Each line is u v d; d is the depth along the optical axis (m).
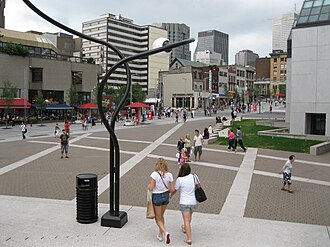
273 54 151.50
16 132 38.38
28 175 15.74
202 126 42.66
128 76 9.18
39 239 7.90
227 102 111.81
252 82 134.38
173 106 104.12
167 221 9.19
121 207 10.53
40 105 51.31
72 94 57.53
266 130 34.81
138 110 48.47
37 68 57.88
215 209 10.53
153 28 132.50
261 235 8.27
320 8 30.11
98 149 24.50
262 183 14.30
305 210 10.57
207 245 7.62
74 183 14.03
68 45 100.25
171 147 25.34
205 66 112.56
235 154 22.11
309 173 16.59
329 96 28.77
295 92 30.30
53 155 21.75
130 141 28.61
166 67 139.00
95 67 66.38
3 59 53.69
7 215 9.64
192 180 7.71
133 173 16.20
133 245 7.58
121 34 128.00
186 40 8.34
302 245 7.68
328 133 28.86
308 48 29.55
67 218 9.37
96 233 8.27
